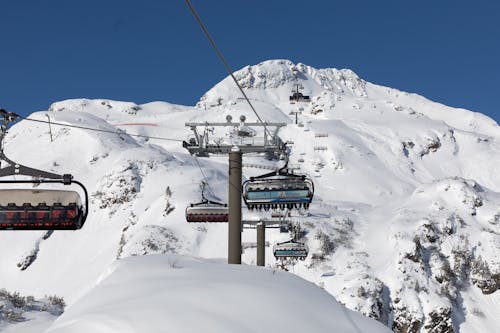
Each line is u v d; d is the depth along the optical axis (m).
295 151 151.38
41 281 90.00
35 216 11.11
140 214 99.94
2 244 100.69
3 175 10.75
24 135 156.62
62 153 137.75
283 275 13.78
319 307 11.23
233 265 14.77
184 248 78.44
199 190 101.06
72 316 9.74
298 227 76.38
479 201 86.94
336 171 141.38
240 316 9.14
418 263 69.31
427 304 62.38
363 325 11.38
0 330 22.88
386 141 169.38
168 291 10.20
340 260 71.19
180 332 8.09
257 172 128.12
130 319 8.47
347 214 88.94
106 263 87.31
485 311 66.94
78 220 11.32
